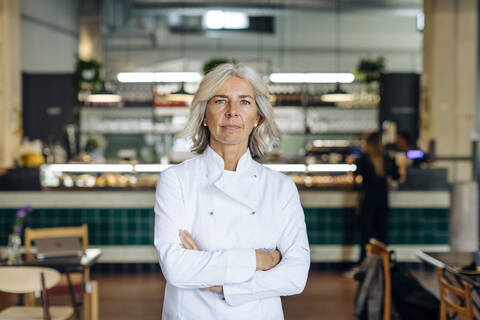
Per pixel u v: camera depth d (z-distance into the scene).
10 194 6.37
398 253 6.50
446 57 7.60
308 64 15.00
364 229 6.16
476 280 3.06
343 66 15.02
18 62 7.97
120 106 8.45
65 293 3.96
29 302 3.96
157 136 10.44
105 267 6.41
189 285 1.44
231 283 1.42
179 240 1.50
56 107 8.32
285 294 1.50
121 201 6.41
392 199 6.50
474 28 7.57
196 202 1.54
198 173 1.55
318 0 11.71
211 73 1.52
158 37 14.59
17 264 3.49
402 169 6.40
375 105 8.21
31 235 4.17
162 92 8.58
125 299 5.25
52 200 6.38
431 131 7.64
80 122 8.68
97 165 7.26
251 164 1.59
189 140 1.62
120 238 6.41
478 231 7.37
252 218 1.53
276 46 14.99
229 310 1.46
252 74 1.54
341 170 7.66
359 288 3.58
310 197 6.51
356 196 6.51
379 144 6.17
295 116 9.00
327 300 5.20
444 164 7.61
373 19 14.91
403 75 8.00
